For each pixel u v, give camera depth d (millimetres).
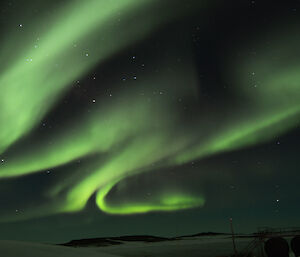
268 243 26953
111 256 15438
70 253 14578
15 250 13250
